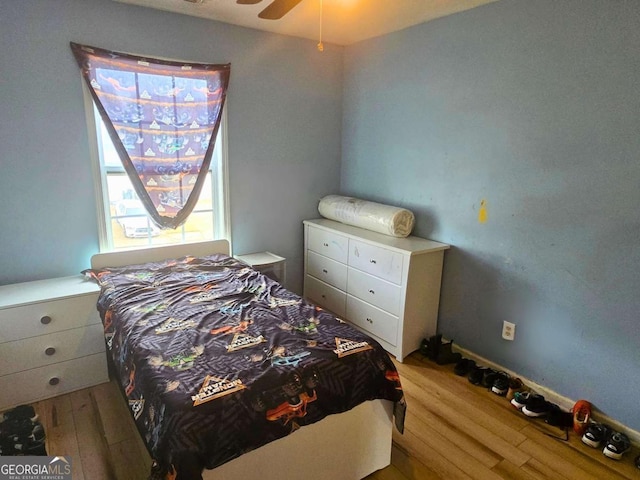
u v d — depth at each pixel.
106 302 2.24
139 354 1.66
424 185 2.98
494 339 2.64
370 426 1.75
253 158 3.28
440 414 2.23
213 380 1.46
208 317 2.00
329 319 2.03
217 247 3.20
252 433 1.37
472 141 2.61
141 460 1.84
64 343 2.31
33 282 2.50
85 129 2.57
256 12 2.69
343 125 3.69
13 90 2.32
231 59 3.01
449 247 2.82
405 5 2.48
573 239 2.16
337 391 1.59
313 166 3.62
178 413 1.30
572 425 2.14
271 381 1.48
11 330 2.15
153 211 2.87
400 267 2.69
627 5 1.84
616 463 1.90
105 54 2.52
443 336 2.97
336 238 3.22
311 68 3.41
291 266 3.70
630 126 1.89
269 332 1.85
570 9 2.04
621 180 1.95
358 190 3.63
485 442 2.02
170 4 2.56
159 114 2.78
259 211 3.41
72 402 2.27
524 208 2.37
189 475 1.22
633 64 1.85
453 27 2.62
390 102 3.18
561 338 2.28
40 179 2.48
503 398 2.39
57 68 2.43
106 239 2.77
